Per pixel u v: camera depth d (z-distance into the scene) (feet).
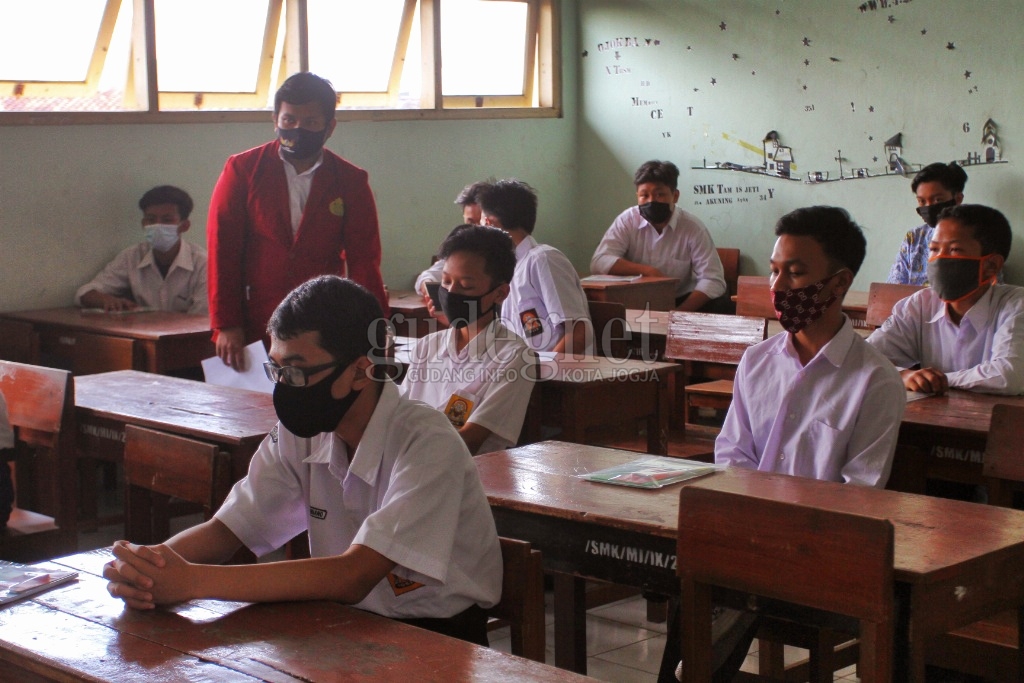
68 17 17.17
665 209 20.92
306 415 5.53
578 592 7.66
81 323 15.14
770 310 17.57
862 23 21.43
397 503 5.43
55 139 16.89
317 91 11.91
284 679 4.29
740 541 5.35
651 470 7.36
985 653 6.79
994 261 10.62
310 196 12.25
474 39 23.59
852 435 7.97
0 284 16.47
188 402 10.25
